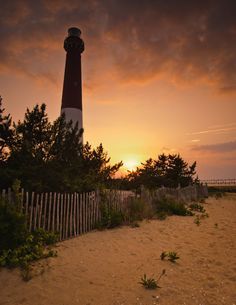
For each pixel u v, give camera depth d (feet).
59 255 18.81
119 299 12.70
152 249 20.80
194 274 15.71
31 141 28.60
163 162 101.65
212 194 96.48
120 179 45.44
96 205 28.81
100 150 43.60
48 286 13.94
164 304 12.25
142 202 35.73
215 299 12.66
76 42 103.50
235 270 16.29
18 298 12.68
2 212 17.88
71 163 32.01
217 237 24.93
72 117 90.79
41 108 30.04
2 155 27.43
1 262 16.16
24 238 18.70
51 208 23.73
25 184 23.68
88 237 24.48
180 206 40.29
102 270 16.25
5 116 28.96
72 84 96.84
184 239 24.12
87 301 12.51
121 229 27.99
